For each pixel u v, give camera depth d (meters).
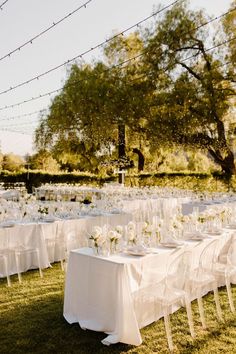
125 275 3.42
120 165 19.95
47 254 6.02
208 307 4.29
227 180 17.19
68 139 22.16
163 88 16.56
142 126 18.19
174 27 16.25
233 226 5.56
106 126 19.22
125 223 7.74
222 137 16.31
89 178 22.45
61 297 4.55
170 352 3.26
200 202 10.14
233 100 16.73
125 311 3.38
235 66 15.88
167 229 4.64
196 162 21.80
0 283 5.10
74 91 19.14
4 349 3.27
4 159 36.88
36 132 23.14
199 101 15.84
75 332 3.61
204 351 3.28
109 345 3.36
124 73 18.09
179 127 16.27
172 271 3.58
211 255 4.12
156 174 20.12
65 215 6.84
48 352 3.23
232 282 5.15
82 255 3.78
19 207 7.52
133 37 19.36
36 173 22.48
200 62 16.73
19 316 3.97
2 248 5.36
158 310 3.92
